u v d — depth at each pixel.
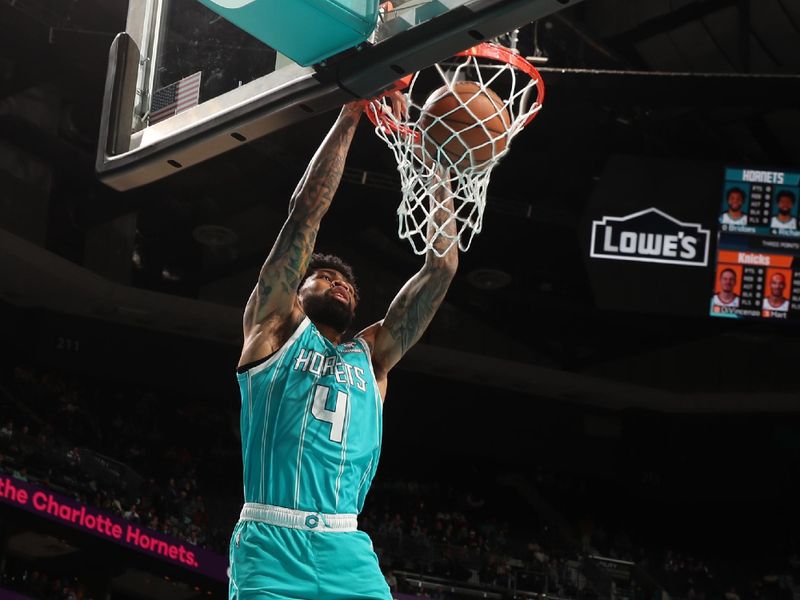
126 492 19.31
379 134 4.09
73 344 23.16
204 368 24.55
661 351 26.88
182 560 18.16
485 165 3.95
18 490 16.42
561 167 21.08
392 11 3.36
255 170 20.58
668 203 16.31
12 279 21.36
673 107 18.81
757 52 19.50
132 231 22.44
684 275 16.23
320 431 3.25
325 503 3.21
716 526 26.98
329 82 3.46
